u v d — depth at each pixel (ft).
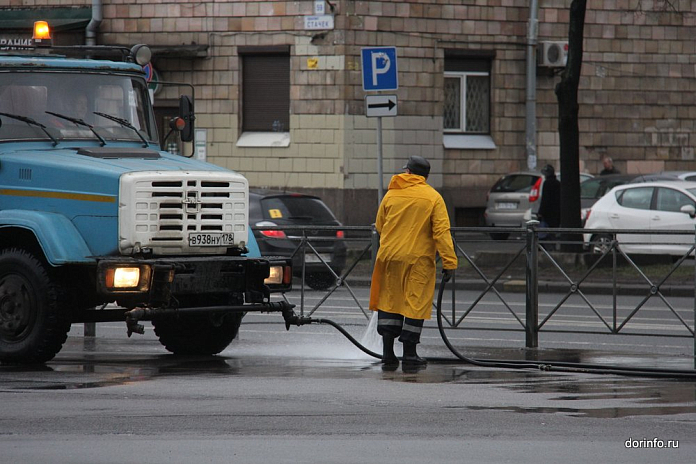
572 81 221.46
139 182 100.42
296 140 288.10
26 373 99.91
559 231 128.88
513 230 130.62
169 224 101.81
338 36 284.00
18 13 301.84
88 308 110.01
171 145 289.33
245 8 290.15
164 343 116.47
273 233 136.36
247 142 292.20
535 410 82.94
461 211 303.89
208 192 103.86
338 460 66.54
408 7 290.97
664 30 321.11
